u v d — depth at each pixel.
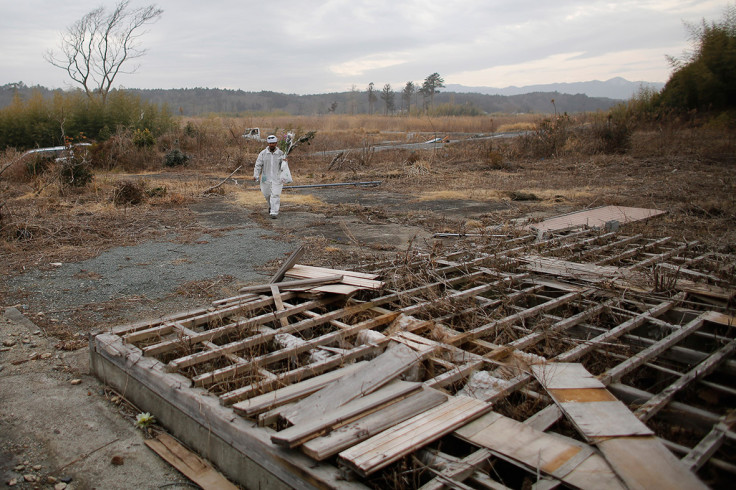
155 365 3.75
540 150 22.89
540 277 5.71
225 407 3.18
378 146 29.19
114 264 7.30
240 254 7.85
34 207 11.01
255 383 3.48
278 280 5.42
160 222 10.26
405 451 2.58
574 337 4.64
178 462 3.23
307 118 57.66
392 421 2.88
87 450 3.38
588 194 13.27
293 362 3.97
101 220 10.16
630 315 4.62
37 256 7.64
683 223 9.36
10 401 3.91
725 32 27.14
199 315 4.72
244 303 4.84
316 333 4.71
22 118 24.72
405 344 3.90
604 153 21.91
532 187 14.90
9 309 5.56
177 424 3.47
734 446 2.78
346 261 7.32
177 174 18.83
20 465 3.21
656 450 2.63
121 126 23.78
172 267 7.16
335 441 2.65
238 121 41.22
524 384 3.42
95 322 5.26
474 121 50.88
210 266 7.20
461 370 3.55
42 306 5.69
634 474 2.45
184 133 26.36
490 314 4.70
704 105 26.80
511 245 7.39
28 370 4.37
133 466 3.23
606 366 3.89
